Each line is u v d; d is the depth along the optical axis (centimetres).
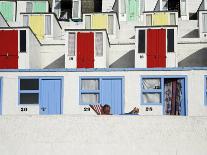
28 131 3128
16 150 3114
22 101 4309
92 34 4994
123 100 4266
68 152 3105
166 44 4947
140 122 3106
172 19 6066
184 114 4241
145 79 4297
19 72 4331
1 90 4312
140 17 6700
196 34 5928
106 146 3097
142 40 4962
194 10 7094
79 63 4966
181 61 5181
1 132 3128
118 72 4303
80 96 4294
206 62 5166
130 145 3092
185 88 4266
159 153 3086
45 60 5250
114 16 5934
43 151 3114
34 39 5088
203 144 3078
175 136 3091
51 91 4312
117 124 3111
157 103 4266
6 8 6794
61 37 5966
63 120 3125
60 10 7206
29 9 6825
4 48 4953
